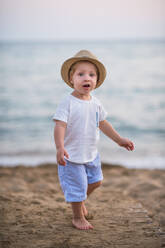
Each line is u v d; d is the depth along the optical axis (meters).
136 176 5.93
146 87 22.05
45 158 8.36
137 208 3.37
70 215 3.14
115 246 2.43
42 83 24.69
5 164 7.71
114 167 7.11
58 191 4.68
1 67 34.84
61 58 44.31
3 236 2.60
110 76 27.67
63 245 2.43
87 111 2.77
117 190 4.70
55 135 2.66
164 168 7.28
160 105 16.47
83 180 2.75
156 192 4.57
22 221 2.93
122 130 12.06
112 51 54.34
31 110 16.00
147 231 2.72
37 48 75.44
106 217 3.08
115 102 17.58
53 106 16.94
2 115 14.92
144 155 8.68
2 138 10.93
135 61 37.81
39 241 2.52
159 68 31.47
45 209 3.31
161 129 11.97
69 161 2.75
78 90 2.78
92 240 2.54
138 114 14.64
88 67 2.76
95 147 2.88
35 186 5.10
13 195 3.93
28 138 10.90
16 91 21.55
